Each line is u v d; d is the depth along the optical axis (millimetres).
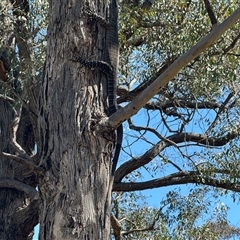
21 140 12180
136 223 13297
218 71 9273
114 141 6602
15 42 11031
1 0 9969
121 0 9969
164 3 9891
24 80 9797
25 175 11625
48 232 6301
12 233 11031
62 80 6691
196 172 10625
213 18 7484
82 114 6539
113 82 6852
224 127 10500
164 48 9719
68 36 6758
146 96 6066
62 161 6434
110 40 7012
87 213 6266
